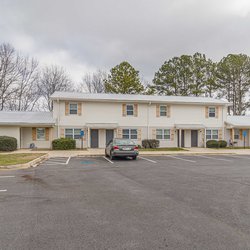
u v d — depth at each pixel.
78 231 4.27
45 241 3.87
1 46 35.66
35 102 40.53
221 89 44.59
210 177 9.82
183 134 27.59
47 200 6.29
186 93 42.81
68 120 24.88
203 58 43.16
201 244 3.77
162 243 3.80
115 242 3.83
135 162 15.04
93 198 6.50
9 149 20.95
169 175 10.30
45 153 18.61
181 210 5.47
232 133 28.11
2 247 3.67
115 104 25.95
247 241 3.89
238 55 42.75
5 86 36.00
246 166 13.33
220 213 5.27
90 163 14.41
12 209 5.52
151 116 26.69
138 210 5.46
